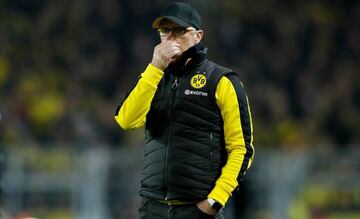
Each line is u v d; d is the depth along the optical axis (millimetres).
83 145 43625
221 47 55312
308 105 54250
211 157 15562
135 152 38281
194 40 15805
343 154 39750
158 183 15719
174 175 15547
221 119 15633
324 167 39500
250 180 37469
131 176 38094
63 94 50281
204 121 15547
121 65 54281
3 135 43438
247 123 15633
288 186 38375
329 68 57250
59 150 38281
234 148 15523
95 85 52281
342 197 39562
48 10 55906
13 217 36781
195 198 15477
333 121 52406
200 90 15578
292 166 38688
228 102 15492
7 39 53188
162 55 15477
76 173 37969
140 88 15461
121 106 15844
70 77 52656
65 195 37812
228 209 29828
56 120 47312
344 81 55438
